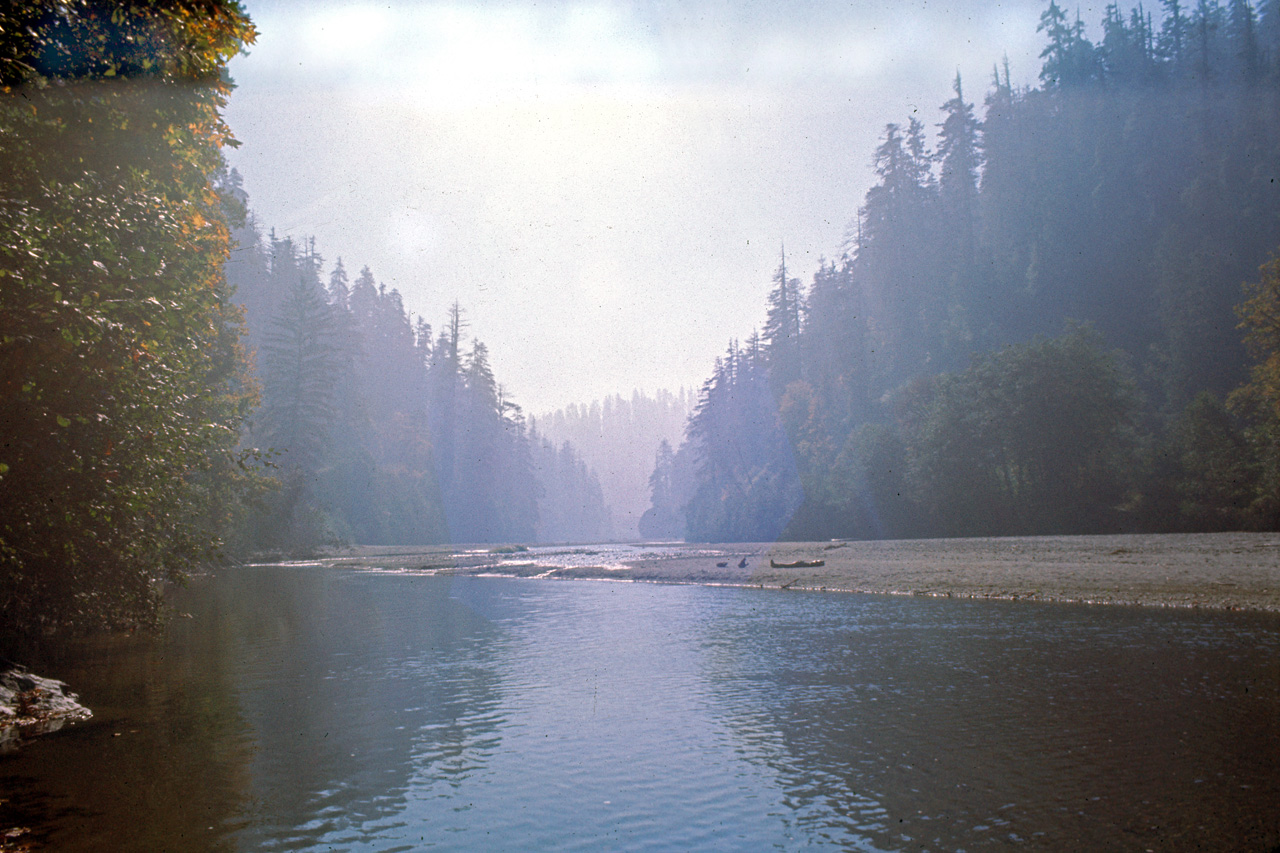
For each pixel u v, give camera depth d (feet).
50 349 28.91
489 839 23.67
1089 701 38.01
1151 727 33.24
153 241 35.70
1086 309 290.97
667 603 92.27
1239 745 30.50
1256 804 24.76
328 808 26.22
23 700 37.55
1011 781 27.68
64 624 56.75
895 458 231.50
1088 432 196.85
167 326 34.71
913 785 27.68
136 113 34.06
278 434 217.97
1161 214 299.58
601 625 71.97
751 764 30.55
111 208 32.65
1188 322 246.27
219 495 83.76
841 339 334.65
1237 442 170.09
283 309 235.40
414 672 49.55
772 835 23.76
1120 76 376.48
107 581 50.42
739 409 174.60
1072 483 199.21
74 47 30.66
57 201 30.68
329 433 238.07
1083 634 58.44
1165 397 249.14
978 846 22.57
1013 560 114.93
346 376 275.59
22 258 26.71
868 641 59.16
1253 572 82.84
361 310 350.23
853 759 30.71
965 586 95.30
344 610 85.87
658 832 24.18
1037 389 200.54
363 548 204.54
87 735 35.12
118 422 34.60
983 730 33.88
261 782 28.78
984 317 307.58
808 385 307.78
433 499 193.88
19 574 43.19
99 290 30.32
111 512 39.73
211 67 35.04
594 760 31.35
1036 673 44.98
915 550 145.79
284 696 42.83
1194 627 59.77
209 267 47.09
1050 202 328.29
